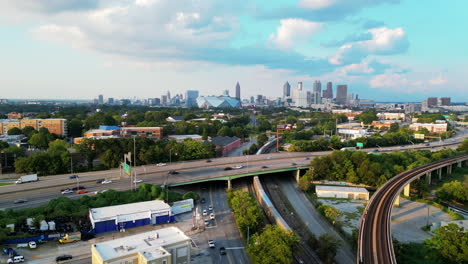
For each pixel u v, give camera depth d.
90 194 164.62
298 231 148.88
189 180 190.25
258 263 103.75
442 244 114.25
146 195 164.12
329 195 199.38
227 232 140.62
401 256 119.12
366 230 122.94
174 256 104.69
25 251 116.75
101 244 102.88
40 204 150.50
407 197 197.62
